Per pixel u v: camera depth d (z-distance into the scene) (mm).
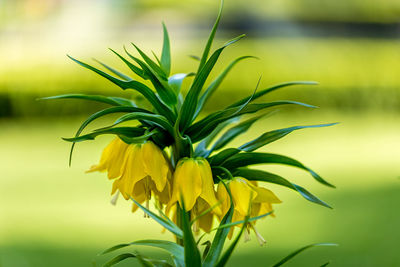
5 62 13688
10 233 6184
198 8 25453
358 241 5621
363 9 25203
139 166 1552
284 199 7504
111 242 5797
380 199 7164
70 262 5180
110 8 24609
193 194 1521
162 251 5641
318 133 12094
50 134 12148
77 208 7129
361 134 11938
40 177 8852
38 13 20766
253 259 5160
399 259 5062
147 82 7512
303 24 25141
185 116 1609
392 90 13891
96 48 18641
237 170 1628
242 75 13242
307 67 13828
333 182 8211
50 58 14602
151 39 22938
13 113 13156
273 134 1602
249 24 25000
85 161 9898
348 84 13812
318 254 5316
